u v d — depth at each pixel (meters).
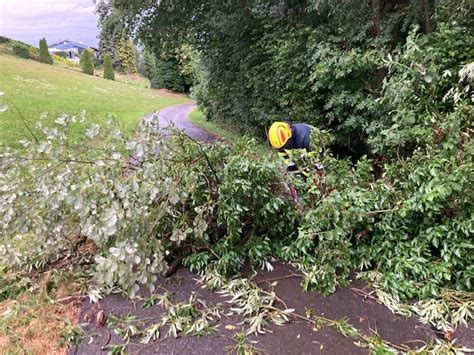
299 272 2.95
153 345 2.17
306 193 3.21
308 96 7.05
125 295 2.64
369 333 2.22
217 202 2.95
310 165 3.26
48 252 2.90
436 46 3.88
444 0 4.18
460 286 2.48
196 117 15.76
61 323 2.33
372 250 2.91
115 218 2.39
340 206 2.83
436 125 2.90
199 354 2.10
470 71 3.07
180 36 9.86
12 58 29.62
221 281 2.77
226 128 11.85
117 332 2.26
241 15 8.36
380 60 5.32
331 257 2.78
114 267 2.34
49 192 2.62
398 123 3.35
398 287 2.55
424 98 3.26
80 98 17.83
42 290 2.65
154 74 33.78
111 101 19.02
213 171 3.18
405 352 2.06
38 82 20.48
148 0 8.43
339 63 5.67
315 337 2.20
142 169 2.70
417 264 2.58
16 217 2.74
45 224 2.78
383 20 5.57
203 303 2.54
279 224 3.18
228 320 2.40
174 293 2.70
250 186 2.95
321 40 6.36
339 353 2.07
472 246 2.43
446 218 2.65
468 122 2.95
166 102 23.50
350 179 3.34
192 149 3.18
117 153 2.75
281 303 2.56
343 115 6.36
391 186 2.98
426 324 2.29
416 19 5.24
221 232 3.26
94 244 3.29
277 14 7.69
